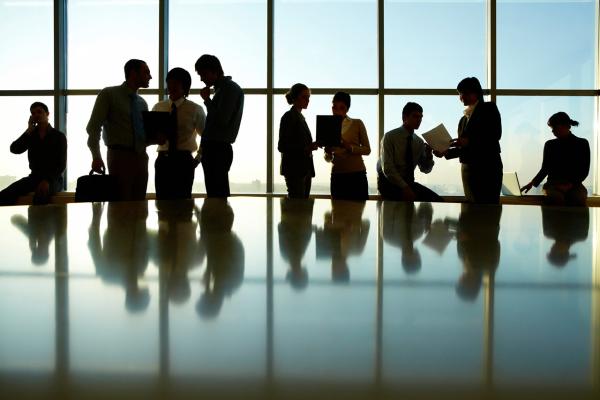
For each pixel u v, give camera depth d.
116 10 6.30
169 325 0.23
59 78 6.32
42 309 0.26
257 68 6.23
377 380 0.16
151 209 1.01
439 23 6.14
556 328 0.22
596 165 6.13
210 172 3.41
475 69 6.17
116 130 3.44
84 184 2.04
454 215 0.94
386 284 0.32
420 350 0.20
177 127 3.54
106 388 0.16
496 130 3.26
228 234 0.61
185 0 6.28
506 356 0.19
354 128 3.82
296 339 0.21
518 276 0.36
